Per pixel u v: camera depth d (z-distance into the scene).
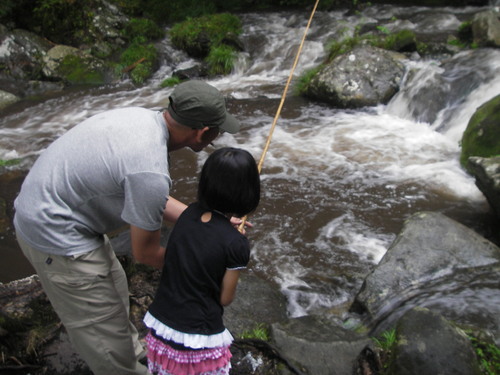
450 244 3.61
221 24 11.01
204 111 1.88
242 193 1.83
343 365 2.63
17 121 8.20
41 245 1.92
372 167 5.94
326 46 10.14
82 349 2.17
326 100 7.96
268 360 2.69
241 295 3.49
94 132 1.86
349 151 6.38
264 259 4.38
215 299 1.93
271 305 3.49
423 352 2.30
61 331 2.82
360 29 10.64
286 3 13.29
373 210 5.07
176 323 1.89
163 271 1.96
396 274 3.45
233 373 2.63
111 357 2.19
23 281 3.08
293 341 2.77
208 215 1.90
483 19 8.55
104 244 2.09
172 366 1.95
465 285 3.30
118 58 10.54
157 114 1.96
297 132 7.04
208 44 10.54
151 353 1.99
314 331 2.90
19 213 1.94
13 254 4.62
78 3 10.85
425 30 10.09
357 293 3.65
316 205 5.20
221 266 1.85
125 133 1.84
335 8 12.57
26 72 9.86
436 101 7.12
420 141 6.55
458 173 5.63
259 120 7.56
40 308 2.94
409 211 5.02
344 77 7.83
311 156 6.29
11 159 6.61
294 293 3.91
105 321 2.12
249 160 1.84
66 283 1.99
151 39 11.23
